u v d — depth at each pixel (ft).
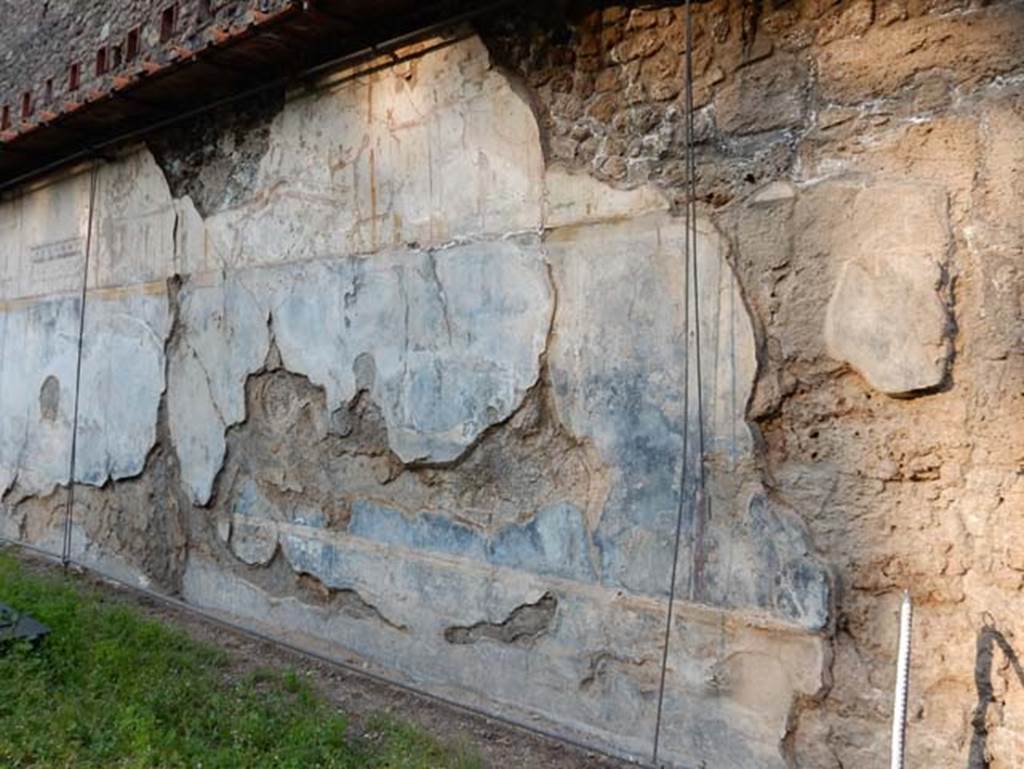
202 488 15.26
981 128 7.43
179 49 14.53
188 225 15.76
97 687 10.90
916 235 7.72
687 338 9.18
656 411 9.41
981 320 7.38
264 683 11.87
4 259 21.39
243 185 14.67
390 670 12.03
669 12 9.48
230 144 14.98
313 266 13.35
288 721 10.28
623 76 9.86
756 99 8.81
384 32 12.28
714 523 8.95
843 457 8.17
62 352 19.12
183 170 15.96
